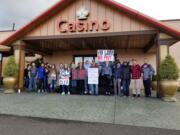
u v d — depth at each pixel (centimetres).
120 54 1345
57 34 1020
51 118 524
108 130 433
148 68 938
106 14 970
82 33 988
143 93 1056
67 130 429
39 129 433
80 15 988
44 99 812
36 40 1081
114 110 615
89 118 526
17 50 1072
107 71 1005
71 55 1413
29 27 1034
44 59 1452
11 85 1028
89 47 1325
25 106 667
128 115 557
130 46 1279
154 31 915
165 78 817
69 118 525
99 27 973
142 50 1325
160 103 739
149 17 900
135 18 938
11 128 438
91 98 848
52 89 1127
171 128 450
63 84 1021
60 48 1362
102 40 1092
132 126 462
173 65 824
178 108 650
